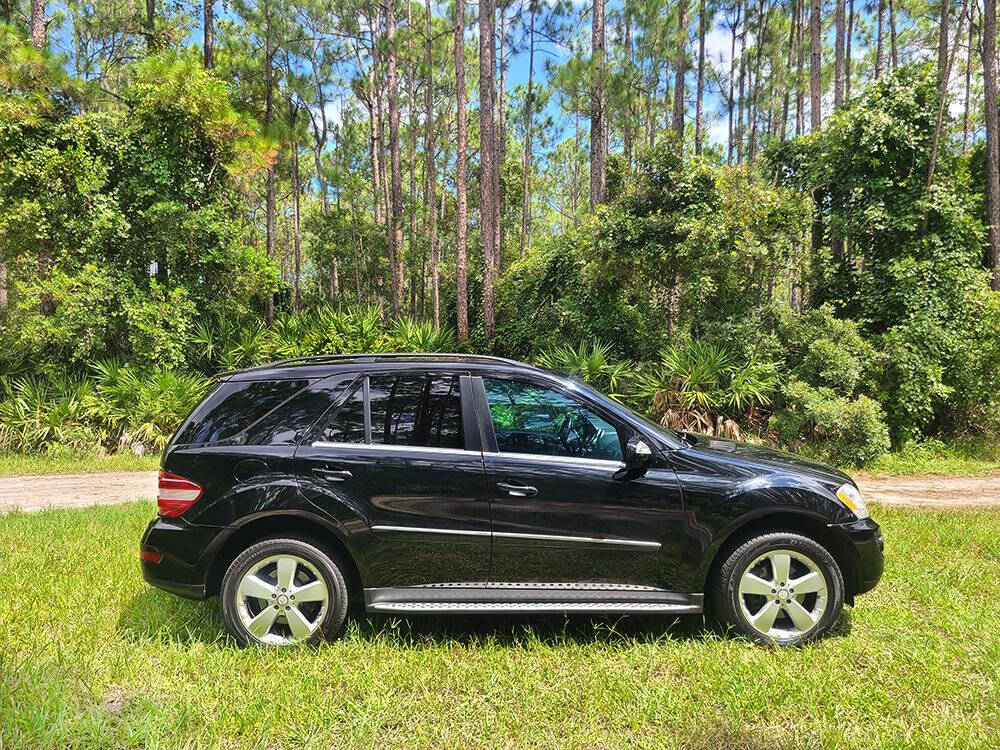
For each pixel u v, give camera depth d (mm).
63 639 3457
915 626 3629
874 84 12328
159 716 2684
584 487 3424
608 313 13695
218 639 3471
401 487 3396
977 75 22344
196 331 13391
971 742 2494
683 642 3420
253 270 13945
